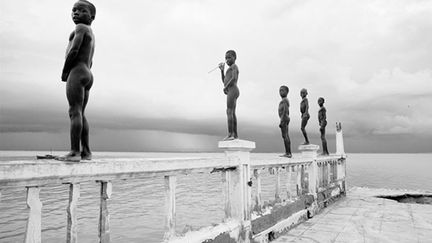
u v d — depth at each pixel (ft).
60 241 43.21
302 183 32.24
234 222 18.99
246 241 19.57
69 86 10.40
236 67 21.04
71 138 10.30
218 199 82.02
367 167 268.21
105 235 11.30
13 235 44.86
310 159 32.89
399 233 25.40
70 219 10.11
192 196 88.02
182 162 14.82
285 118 28.81
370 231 25.93
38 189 9.29
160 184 123.24
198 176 179.01
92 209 63.21
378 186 107.14
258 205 22.36
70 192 10.23
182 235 15.17
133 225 54.65
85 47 10.84
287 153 28.71
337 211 34.68
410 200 50.78
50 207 63.93
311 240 23.22
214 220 57.77
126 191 98.17
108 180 11.25
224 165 18.22
